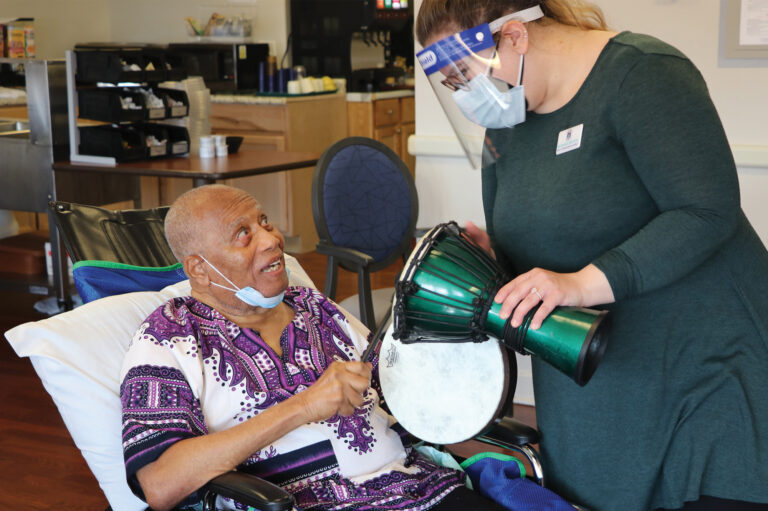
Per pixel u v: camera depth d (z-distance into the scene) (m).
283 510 1.36
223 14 6.72
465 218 3.21
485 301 1.36
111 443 1.66
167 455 1.47
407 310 1.42
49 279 4.29
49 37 6.77
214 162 3.99
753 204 2.80
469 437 1.48
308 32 6.38
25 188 4.13
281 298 1.72
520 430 1.63
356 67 6.42
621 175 1.37
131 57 4.04
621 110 1.32
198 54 6.28
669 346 1.42
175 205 1.72
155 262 2.17
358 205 3.02
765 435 1.39
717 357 1.41
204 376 1.62
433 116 3.20
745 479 1.40
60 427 3.10
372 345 1.55
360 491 1.62
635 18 2.79
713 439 1.41
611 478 1.48
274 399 1.64
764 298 1.43
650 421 1.44
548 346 1.30
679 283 1.40
